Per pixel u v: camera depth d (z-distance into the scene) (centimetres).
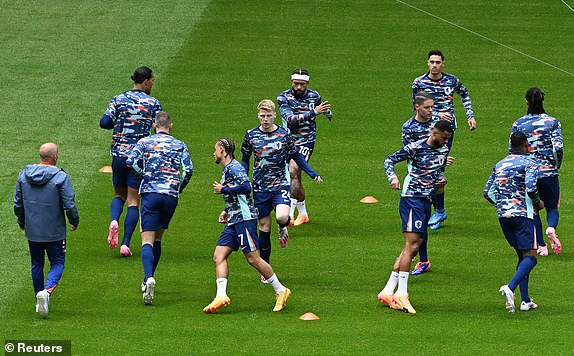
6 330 4328
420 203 4609
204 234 5669
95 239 5559
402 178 6612
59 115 7556
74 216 4509
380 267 5184
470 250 5444
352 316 4528
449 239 5616
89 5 9819
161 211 4728
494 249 5456
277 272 5119
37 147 6975
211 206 6119
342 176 6638
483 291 4869
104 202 6122
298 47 8956
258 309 4622
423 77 5894
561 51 8931
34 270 4512
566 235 5659
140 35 9156
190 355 4081
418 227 4591
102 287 4875
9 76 8256
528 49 8962
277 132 4903
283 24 9419
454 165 6825
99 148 7019
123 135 5309
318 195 6319
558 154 5244
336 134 7369
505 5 9900
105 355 4075
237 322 4444
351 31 9288
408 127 5047
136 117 5306
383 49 8925
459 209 6097
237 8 9775
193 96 8006
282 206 4884
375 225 5828
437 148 4612
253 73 8450
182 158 4769
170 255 5347
